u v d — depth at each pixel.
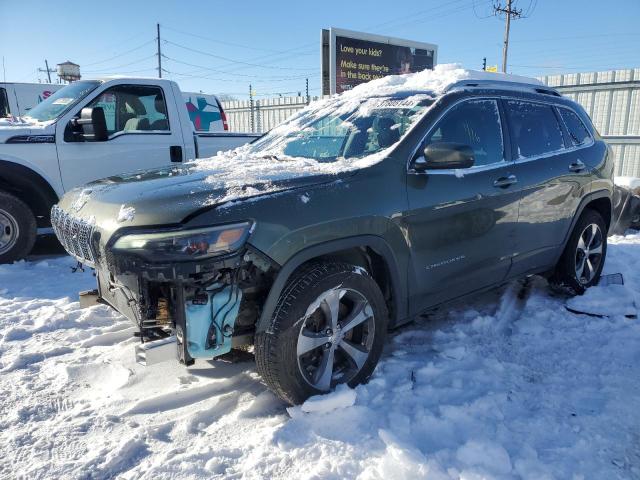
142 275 2.38
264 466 2.38
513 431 2.65
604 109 20.27
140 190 2.80
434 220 3.27
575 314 4.27
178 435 2.63
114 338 3.81
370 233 2.94
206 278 2.46
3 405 2.90
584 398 2.98
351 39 18.81
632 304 4.36
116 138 6.25
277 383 2.70
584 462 2.42
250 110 30.22
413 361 3.40
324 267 2.79
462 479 2.26
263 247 2.54
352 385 2.98
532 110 4.24
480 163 3.67
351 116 3.86
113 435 2.63
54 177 5.87
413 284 3.23
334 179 2.90
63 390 3.08
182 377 3.21
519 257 3.99
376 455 2.45
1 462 2.41
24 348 3.63
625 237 7.25
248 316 2.71
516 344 3.73
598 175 4.71
